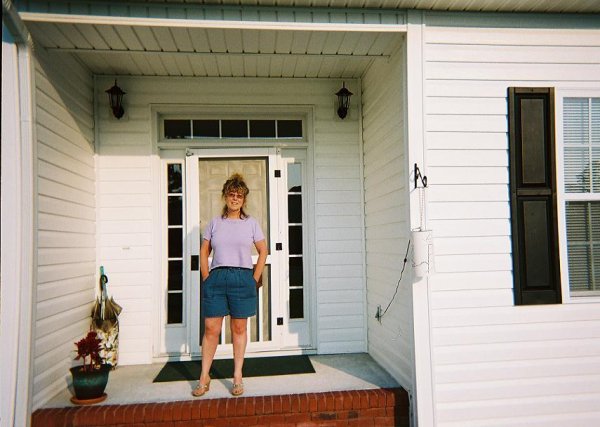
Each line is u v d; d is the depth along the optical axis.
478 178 2.92
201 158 4.01
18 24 2.53
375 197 3.69
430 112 2.90
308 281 4.04
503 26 2.96
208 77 3.95
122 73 3.82
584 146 3.05
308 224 4.05
